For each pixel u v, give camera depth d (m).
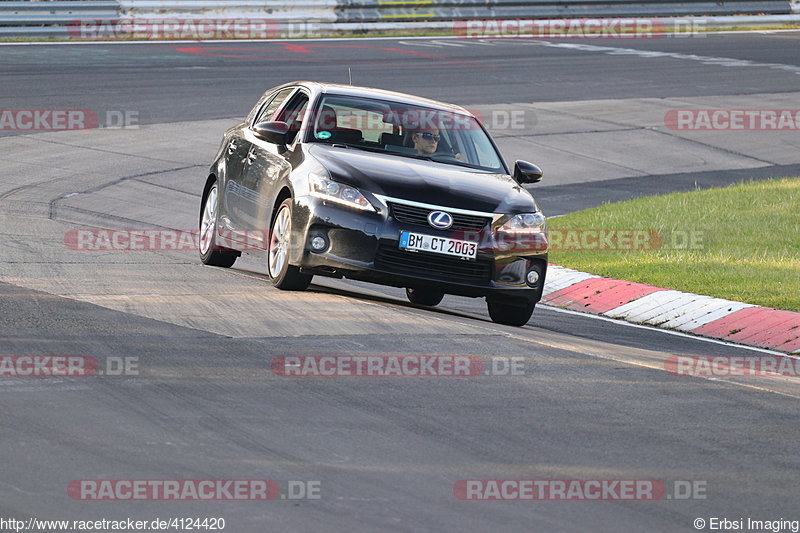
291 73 94.75
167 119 76.88
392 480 17.36
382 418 20.61
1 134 69.19
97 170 62.88
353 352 25.53
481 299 42.28
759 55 124.00
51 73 88.25
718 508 17.23
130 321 26.98
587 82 103.31
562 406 22.42
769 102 99.56
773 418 23.06
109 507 15.58
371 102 36.25
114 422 19.27
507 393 23.08
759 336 35.41
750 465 19.55
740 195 63.47
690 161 79.56
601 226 55.56
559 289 43.56
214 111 80.06
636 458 19.41
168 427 19.20
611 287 42.59
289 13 120.06
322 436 19.30
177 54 102.19
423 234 31.44
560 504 16.88
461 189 32.56
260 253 36.25
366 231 31.20
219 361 23.75
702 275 44.25
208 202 40.50
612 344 31.34
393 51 112.69
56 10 107.31
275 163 34.69
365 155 33.69
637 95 99.19
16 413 19.39
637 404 23.17
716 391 25.19
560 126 85.88
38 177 59.81
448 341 27.66
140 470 17.11
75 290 30.64
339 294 34.59
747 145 85.00
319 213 31.52
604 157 78.75
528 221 32.84
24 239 41.44
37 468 16.84
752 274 44.03
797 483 18.72
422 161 34.44
